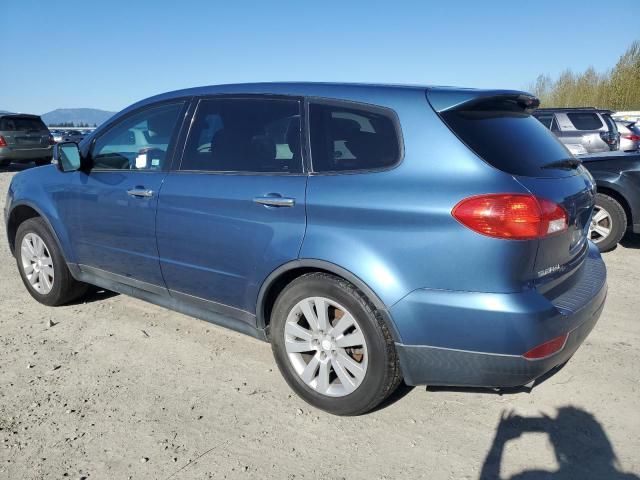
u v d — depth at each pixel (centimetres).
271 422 289
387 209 259
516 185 244
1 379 332
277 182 298
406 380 271
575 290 281
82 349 374
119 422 288
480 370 252
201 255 332
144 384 327
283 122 310
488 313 241
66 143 393
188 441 273
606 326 408
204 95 352
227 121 334
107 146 399
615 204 607
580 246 301
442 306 249
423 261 252
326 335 288
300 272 300
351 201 270
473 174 248
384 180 266
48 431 280
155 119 375
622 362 350
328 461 258
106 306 453
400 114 272
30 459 258
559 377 331
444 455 262
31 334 397
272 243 296
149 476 248
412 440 274
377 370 271
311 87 310
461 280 246
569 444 269
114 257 389
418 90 278
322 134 294
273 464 256
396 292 257
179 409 301
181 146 351
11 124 1630
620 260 593
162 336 395
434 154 258
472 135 260
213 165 332
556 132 1145
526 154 271
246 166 317
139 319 426
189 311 360
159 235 352
